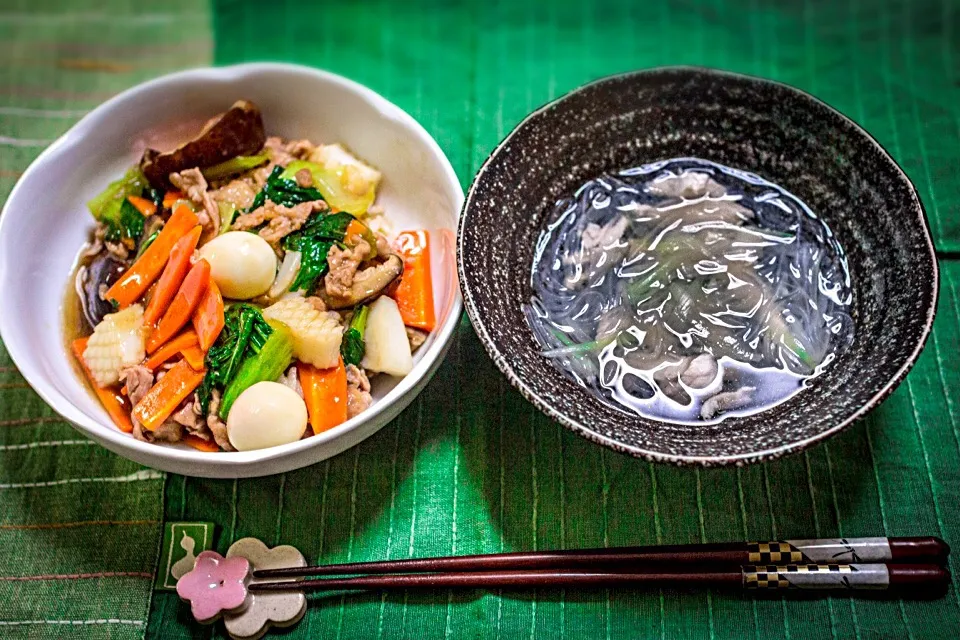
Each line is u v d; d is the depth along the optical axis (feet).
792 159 1.49
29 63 1.84
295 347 1.42
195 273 1.43
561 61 1.81
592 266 1.49
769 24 1.83
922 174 1.65
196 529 1.43
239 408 1.37
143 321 1.46
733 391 1.38
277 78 1.61
